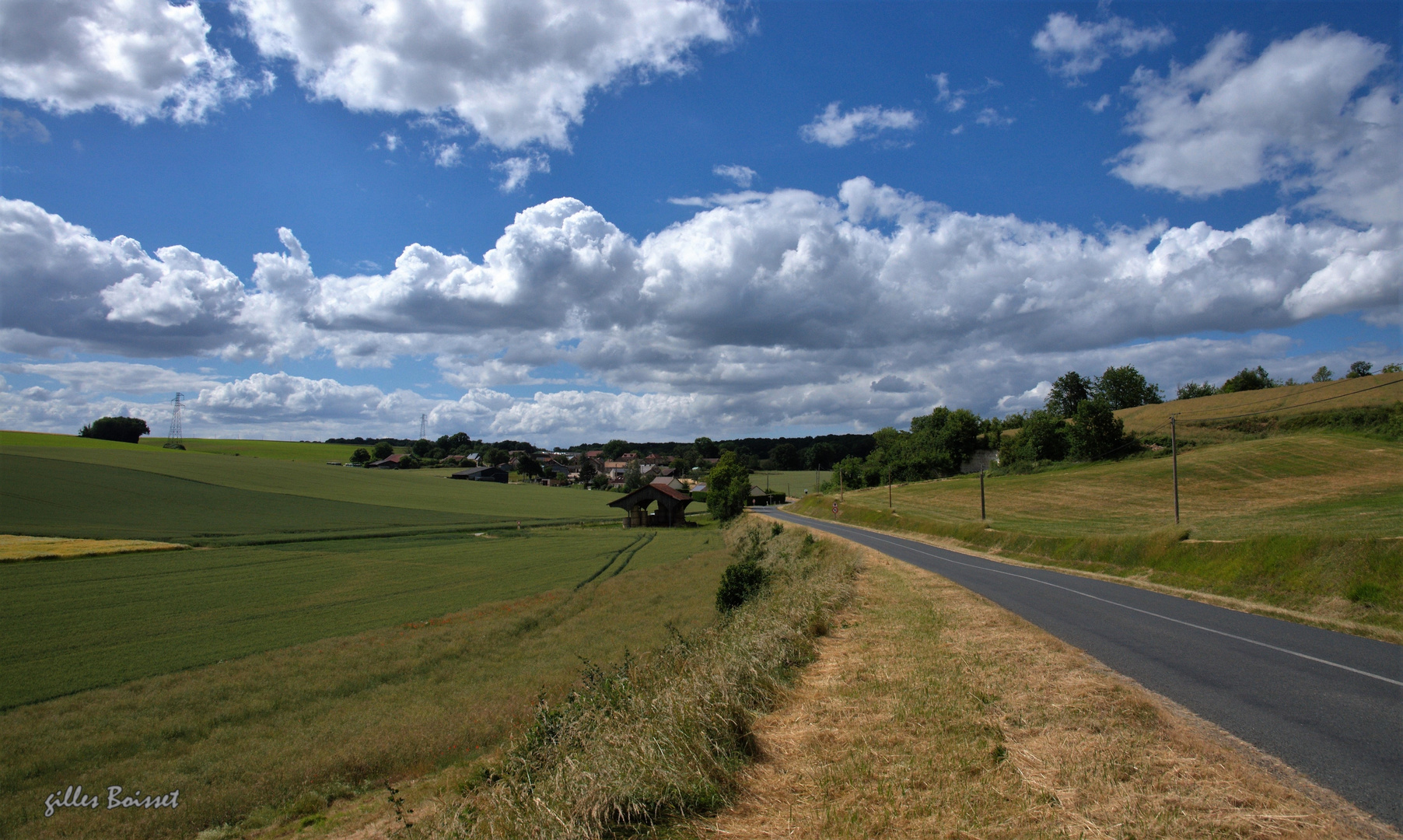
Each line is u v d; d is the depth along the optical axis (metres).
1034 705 6.73
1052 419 81.12
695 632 17.02
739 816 4.72
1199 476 47.88
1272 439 53.75
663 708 6.56
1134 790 4.82
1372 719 6.68
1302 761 5.53
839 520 64.75
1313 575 15.80
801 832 4.39
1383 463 42.69
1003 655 9.03
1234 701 7.34
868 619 12.37
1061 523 37.56
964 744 5.71
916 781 5.04
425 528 59.12
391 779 10.34
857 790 4.95
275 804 9.56
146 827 8.96
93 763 11.15
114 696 14.52
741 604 20.72
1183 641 10.95
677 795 4.94
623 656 16.77
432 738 11.67
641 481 140.62
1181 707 7.06
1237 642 10.88
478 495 98.44
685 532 69.69
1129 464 59.53
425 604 26.06
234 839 8.67
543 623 22.91
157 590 27.56
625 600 27.16
